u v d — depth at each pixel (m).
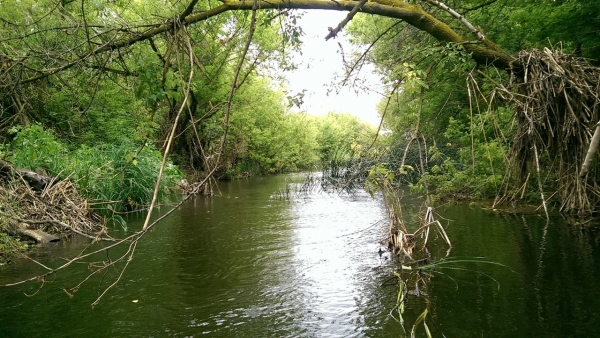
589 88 5.32
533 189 8.48
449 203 9.51
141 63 3.99
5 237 5.96
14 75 7.57
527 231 6.33
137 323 3.71
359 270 5.03
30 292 4.50
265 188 16.77
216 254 5.96
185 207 10.85
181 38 5.19
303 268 5.21
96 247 6.38
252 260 5.62
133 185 9.45
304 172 32.88
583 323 3.36
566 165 6.27
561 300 3.81
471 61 6.16
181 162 18.89
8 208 6.43
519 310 3.66
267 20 4.90
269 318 3.76
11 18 8.41
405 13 6.08
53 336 3.48
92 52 5.61
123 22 6.22
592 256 4.94
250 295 4.34
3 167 7.43
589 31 8.23
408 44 9.03
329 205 10.74
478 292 4.11
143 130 3.95
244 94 23.06
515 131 6.88
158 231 7.63
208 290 4.52
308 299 4.18
